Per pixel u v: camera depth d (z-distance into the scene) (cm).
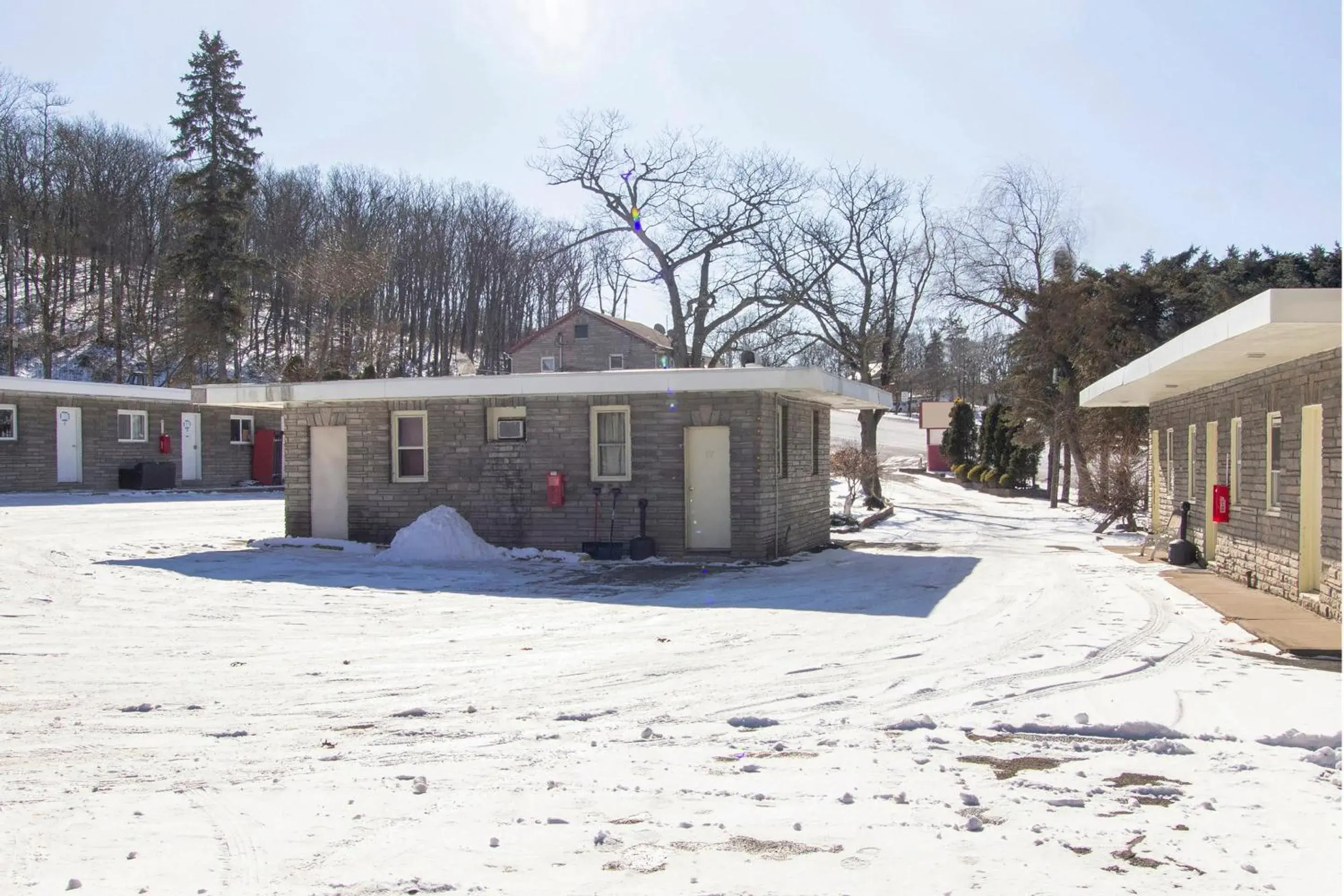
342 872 417
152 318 6066
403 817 487
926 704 737
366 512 1866
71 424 2986
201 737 650
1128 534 2388
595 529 1761
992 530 2600
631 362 5700
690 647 967
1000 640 996
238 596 1289
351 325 5919
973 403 8144
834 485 4147
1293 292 909
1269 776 560
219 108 4484
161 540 1930
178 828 471
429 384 1789
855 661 896
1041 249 3638
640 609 1214
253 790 533
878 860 430
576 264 7306
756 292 3847
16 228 5412
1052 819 485
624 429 1775
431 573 1531
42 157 5528
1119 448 2841
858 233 3669
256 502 2912
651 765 582
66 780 551
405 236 7419
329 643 991
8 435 2795
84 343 5853
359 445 1870
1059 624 1094
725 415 1716
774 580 1487
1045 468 5519
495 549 1736
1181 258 2964
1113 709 705
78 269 6222
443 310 7738
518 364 5844
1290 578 1213
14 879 406
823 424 2158
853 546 2109
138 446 3209
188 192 4600
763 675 841
